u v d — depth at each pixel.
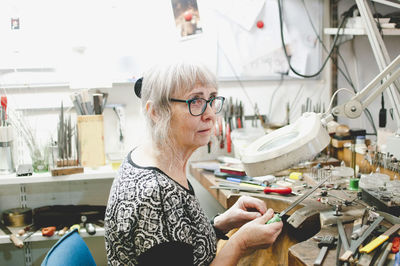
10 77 2.17
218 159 2.25
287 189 1.51
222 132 2.28
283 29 2.38
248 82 2.41
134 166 0.97
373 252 0.92
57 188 2.33
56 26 2.16
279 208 1.45
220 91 2.39
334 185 1.57
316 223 1.28
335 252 0.97
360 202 1.33
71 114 2.27
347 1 2.38
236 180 1.78
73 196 2.35
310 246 1.01
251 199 1.28
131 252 0.90
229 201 1.58
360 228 1.05
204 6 2.27
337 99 2.47
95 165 2.04
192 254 0.91
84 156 2.03
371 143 2.09
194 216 0.96
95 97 2.03
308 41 2.41
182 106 0.96
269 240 1.00
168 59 0.97
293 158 1.11
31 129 2.20
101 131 2.04
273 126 2.24
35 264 2.35
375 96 1.19
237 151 2.15
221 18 2.30
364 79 2.47
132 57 2.22
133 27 2.21
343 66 2.45
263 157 1.13
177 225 0.90
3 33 2.12
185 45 2.29
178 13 2.25
